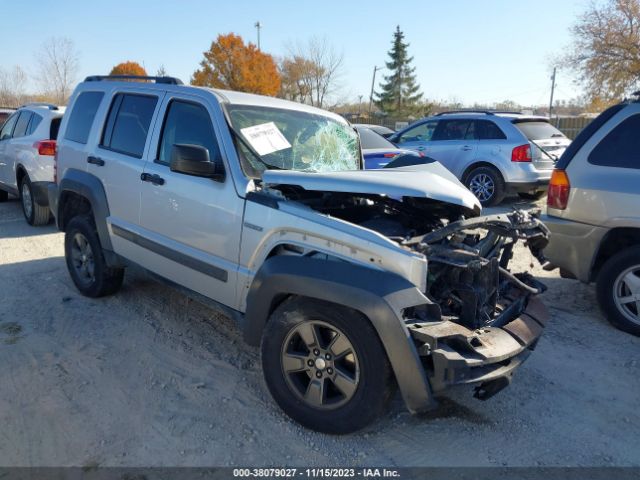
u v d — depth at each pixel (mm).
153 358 4184
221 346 4438
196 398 3637
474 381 2900
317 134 4625
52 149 8078
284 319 3250
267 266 3342
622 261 4852
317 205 3766
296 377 3316
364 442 3227
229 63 50531
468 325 3170
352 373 3102
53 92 36250
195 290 4148
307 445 3174
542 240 3730
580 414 3615
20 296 5418
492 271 3271
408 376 2867
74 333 4582
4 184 9500
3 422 3291
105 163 4883
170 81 4680
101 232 4941
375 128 13961
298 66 56812
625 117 4941
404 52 61906
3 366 3977
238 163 3822
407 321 2936
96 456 3008
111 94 5078
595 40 28062
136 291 5602
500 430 3408
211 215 3883
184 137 4254
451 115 11562
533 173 10484
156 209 4344
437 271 3242
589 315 5332
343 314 3016
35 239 7758
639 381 4066
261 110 4336
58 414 3393
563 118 29078
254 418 3424
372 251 3035
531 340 3307
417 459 3098
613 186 4879
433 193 3256
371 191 3244
